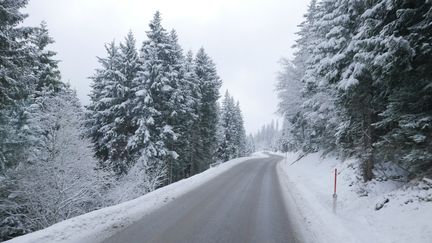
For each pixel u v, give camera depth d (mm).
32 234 6750
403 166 11266
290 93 31953
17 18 12500
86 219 8234
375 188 11430
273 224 9016
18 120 16891
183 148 32031
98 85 28281
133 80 23875
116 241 6855
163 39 25094
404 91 9594
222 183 18188
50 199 14992
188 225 8539
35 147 16641
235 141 62250
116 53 26406
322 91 21688
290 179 21203
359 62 11070
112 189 18891
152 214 9578
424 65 8711
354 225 8773
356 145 15453
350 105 13312
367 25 9906
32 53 14234
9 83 12453
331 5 15969
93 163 18719
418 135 8680
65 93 19766
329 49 14172
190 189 15141
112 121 25219
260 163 40219
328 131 22578
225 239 7469
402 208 8484
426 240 6438
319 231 8297
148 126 23719
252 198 13336
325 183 16688
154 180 21812
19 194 15148
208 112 38906
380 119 13078
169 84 24984
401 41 7945
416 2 8422
